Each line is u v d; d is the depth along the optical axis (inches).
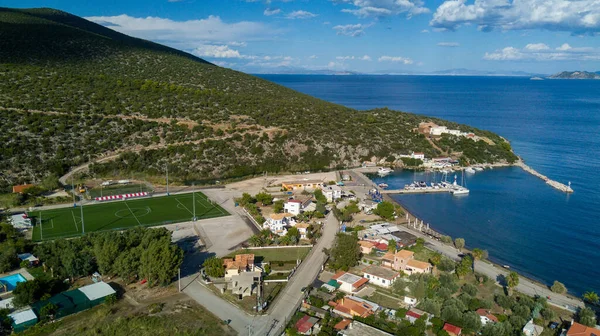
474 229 5526.6
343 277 3841.0
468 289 3678.6
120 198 6254.9
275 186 7234.3
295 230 4884.4
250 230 5187.0
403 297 3617.1
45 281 3449.8
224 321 3198.8
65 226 5083.7
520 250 4857.3
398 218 5861.2
